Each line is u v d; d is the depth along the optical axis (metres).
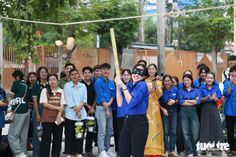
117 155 11.38
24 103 10.62
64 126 10.97
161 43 18.73
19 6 12.15
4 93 10.69
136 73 8.02
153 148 10.69
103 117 11.03
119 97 8.24
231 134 11.51
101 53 23.25
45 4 11.53
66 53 21.38
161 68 18.77
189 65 26.98
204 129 11.37
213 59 26.11
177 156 11.40
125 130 8.11
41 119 10.74
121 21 23.30
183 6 26.47
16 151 10.57
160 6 18.45
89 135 11.46
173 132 11.38
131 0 24.06
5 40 22.17
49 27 20.41
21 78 10.83
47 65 21.44
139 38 33.47
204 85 11.39
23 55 18.95
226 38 25.09
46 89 10.55
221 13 24.83
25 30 14.26
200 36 25.53
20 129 10.60
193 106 11.30
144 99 8.02
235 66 11.30
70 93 10.74
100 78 11.09
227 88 11.48
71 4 12.06
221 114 12.74
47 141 10.47
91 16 21.89
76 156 10.97
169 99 11.20
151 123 10.72
